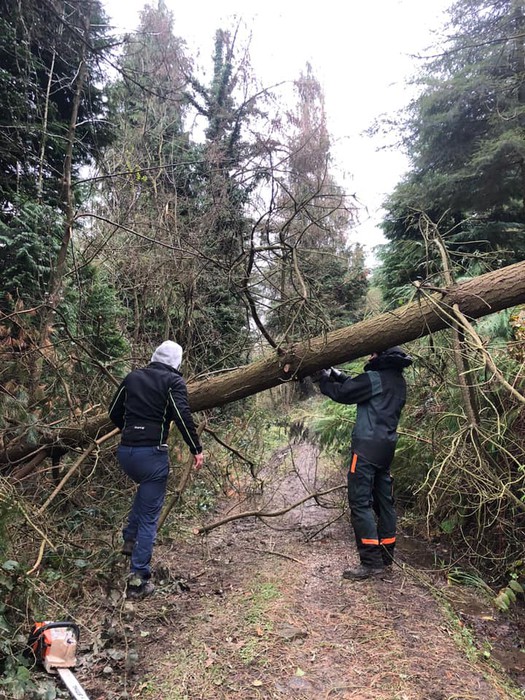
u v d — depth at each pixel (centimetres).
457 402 401
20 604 237
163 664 227
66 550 318
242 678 216
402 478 448
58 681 206
